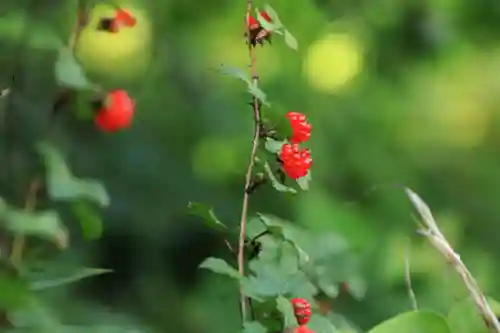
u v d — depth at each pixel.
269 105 0.93
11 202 0.96
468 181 2.22
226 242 0.95
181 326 1.78
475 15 2.15
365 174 2.10
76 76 0.91
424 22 2.05
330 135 2.11
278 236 0.94
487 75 2.23
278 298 0.92
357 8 2.04
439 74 2.20
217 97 1.92
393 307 1.26
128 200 1.87
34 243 0.94
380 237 1.34
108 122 0.92
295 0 1.68
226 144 1.83
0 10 1.05
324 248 1.01
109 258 1.85
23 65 0.98
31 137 1.01
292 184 0.97
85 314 1.24
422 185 2.20
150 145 1.89
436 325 0.96
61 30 1.03
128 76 1.82
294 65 2.04
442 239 1.02
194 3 1.83
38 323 0.86
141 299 1.84
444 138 2.24
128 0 1.48
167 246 1.90
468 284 0.99
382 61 2.13
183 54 1.90
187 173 1.89
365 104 2.15
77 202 0.90
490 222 2.20
